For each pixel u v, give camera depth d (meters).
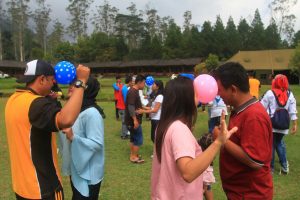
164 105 2.45
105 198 5.56
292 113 6.77
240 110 2.78
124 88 11.78
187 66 67.19
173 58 80.12
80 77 2.71
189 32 92.00
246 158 2.66
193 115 2.46
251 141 2.65
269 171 2.83
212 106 8.41
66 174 3.75
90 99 3.68
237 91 2.77
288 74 53.47
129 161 7.77
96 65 75.56
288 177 6.59
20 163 2.74
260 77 54.91
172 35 82.81
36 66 2.79
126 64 72.88
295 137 10.16
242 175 2.82
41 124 2.63
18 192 2.79
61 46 84.00
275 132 6.55
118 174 6.79
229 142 2.73
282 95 6.45
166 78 61.88
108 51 84.50
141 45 89.44
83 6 92.94
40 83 2.82
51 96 3.02
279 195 5.70
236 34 80.50
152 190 2.56
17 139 2.73
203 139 3.48
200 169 2.18
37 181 2.72
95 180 3.63
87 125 3.58
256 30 84.56
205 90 2.77
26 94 2.76
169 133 2.34
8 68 70.50
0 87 36.44
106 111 17.69
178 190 2.32
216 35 78.38
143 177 6.62
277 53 56.84
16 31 86.88
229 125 2.84
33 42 98.88
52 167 2.83
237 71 2.77
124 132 10.31
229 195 2.91
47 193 2.76
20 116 2.68
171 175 2.33
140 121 7.57
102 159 3.69
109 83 47.03
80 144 3.50
